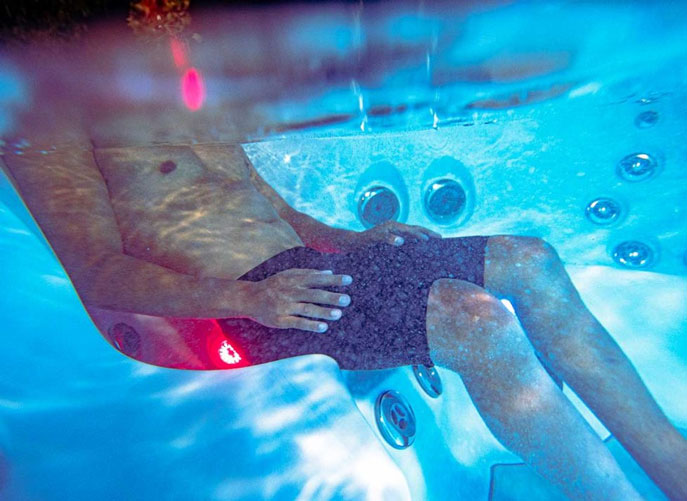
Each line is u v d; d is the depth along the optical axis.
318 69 0.85
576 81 1.16
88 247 1.08
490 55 0.91
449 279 1.07
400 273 1.08
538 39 0.90
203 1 0.71
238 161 1.51
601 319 1.68
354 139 1.97
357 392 1.38
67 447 0.77
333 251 1.48
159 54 0.74
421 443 1.38
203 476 0.83
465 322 0.98
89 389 0.88
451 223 2.12
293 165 2.01
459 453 1.43
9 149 1.02
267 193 1.63
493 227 2.10
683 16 0.89
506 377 0.96
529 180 2.02
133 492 0.76
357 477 0.91
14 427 0.74
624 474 0.92
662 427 0.96
